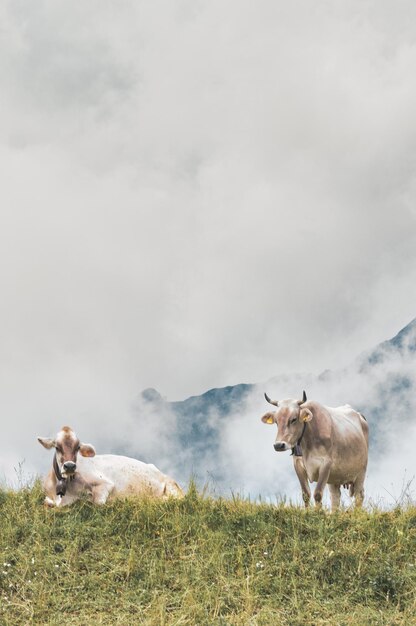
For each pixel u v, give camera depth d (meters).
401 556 11.54
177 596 10.58
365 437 17.48
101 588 10.86
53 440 14.16
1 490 14.02
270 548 11.74
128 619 10.06
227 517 12.64
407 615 10.17
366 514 12.84
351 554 11.46
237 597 10.58
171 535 12.15
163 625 9.71
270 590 10.77
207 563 11.27
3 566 11.09
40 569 11.13
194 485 13.72
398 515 12.85
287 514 12.71
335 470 15.96
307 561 11.39
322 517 12.64
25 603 10.41
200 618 10.02
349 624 9.90
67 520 12.57
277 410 15.46
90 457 14.77
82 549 11.86
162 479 15.54
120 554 11.59
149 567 11.27
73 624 9.90
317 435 15.66
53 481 14.18
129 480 15.05
